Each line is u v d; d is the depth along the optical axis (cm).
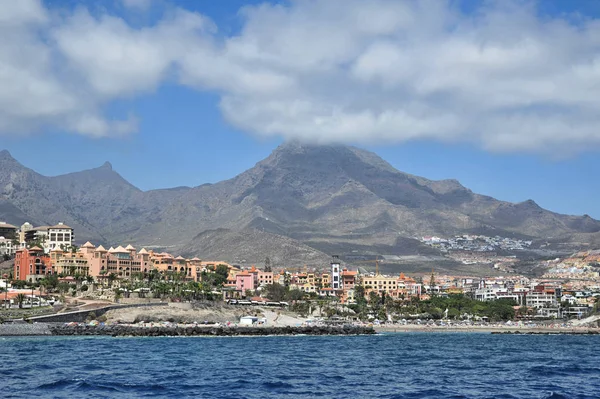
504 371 19150
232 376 17188
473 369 19700
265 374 17750
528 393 14738
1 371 17675
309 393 14588
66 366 19025
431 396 14300
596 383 16438
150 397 13775
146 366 19312
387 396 14262
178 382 15912
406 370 19275
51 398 13550
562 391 14975
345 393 14625
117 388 14812
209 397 13862
